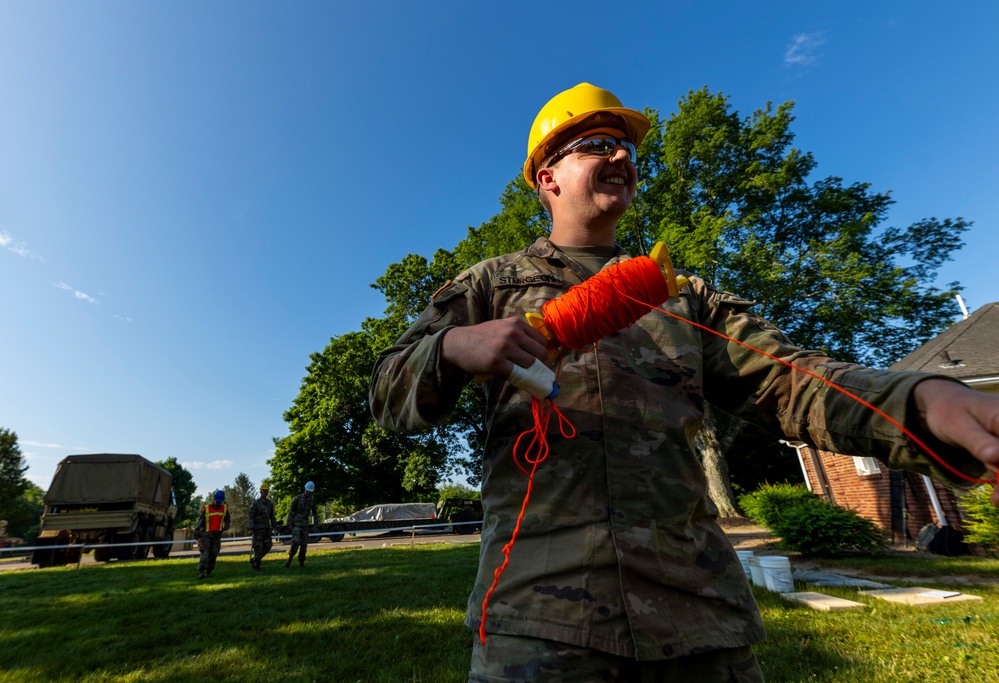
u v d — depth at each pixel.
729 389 1.36
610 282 1.07
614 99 1.61
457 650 4.47
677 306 1.42
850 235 20.23
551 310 1.08
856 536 9.92
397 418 1.12
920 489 11.48
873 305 20.27
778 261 20.08
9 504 48.62
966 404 0.73
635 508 1.10
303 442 37.16
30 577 11.05
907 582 7.07
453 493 45.84
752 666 1.10
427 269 30.45
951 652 3.88
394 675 3.87
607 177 1.55
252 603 6.81
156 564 13.45
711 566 1.15
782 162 21.05
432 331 1.24
